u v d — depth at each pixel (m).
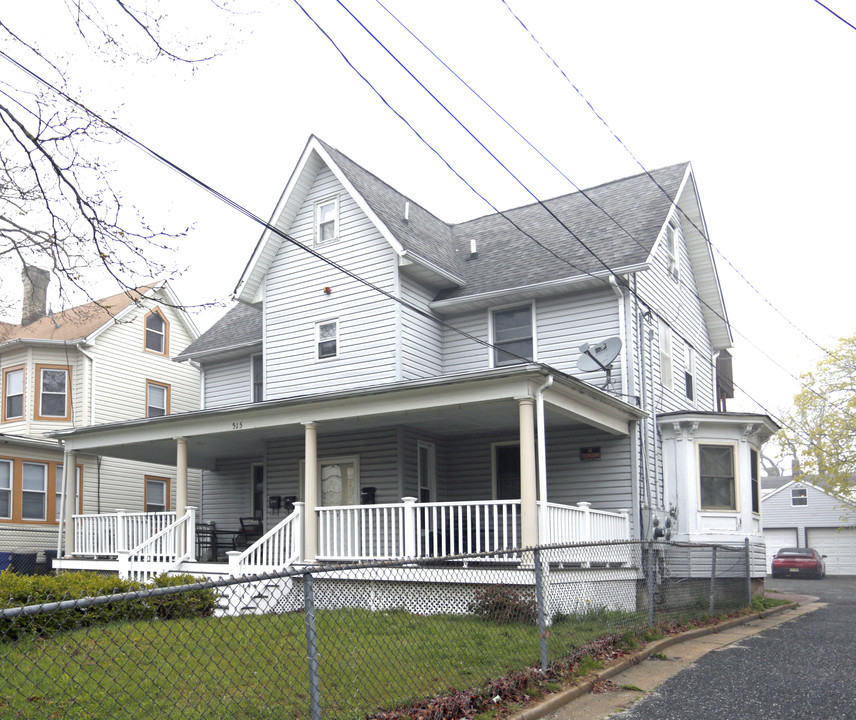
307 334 19.70
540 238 20.45
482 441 18.67
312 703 5.71
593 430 17.56
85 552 18.77
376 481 18.05
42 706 6.04
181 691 6.23
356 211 19.41
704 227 22.38
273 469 20.11
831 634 13.06
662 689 8.63
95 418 26.64
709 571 17.70
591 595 12.43
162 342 29.83
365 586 9.44
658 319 19.61
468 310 19.45
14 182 10.25
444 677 7.54
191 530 16.86
